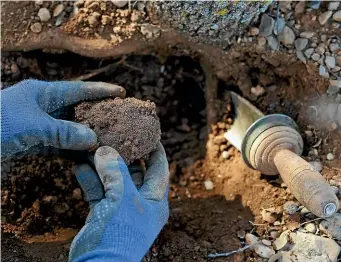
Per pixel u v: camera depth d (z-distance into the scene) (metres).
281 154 0.49
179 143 0.63
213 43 0.56
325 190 0.45
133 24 0.56
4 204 0.56
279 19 0.55
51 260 0.50
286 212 0.51
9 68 0.59
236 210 0.55
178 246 0.52
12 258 0.51
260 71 0.58
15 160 0.57
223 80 0.60
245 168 0.57
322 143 0.53
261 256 0.50
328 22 0.55
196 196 0.59
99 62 0.60
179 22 0.53
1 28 0.57
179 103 0.64
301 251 0.48
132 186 0.44
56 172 0.57
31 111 0.46
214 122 0.61
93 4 0.56
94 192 0.48
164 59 0.60
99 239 0.42
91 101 0.49
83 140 0.45
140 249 0.43
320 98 0.54
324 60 0.54
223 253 0.51
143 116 0.46
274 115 0.52
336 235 0.48
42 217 0.55
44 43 0.57
